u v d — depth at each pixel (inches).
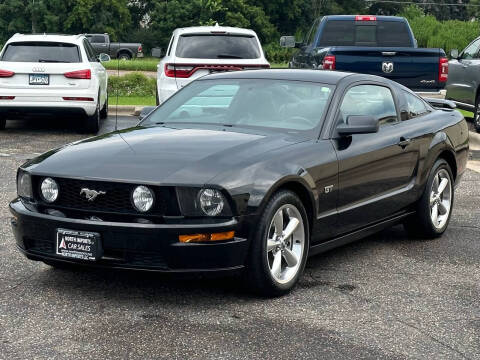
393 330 185.6
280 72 256.1
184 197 190.4
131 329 181.3
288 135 224.7
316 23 665.6
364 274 233.6
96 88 526.0
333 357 167.3
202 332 180.2
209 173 193.6
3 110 514.0
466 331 186.7
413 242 276.8
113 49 2103.8
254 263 198.7
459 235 288.2
